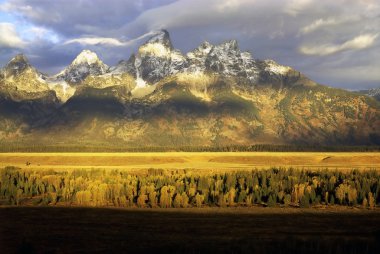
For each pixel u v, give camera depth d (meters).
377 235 100.38
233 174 183.12
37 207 135.25
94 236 100.06
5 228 107.44
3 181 168.38
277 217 121.88
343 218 120.94
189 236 99.75
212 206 138.38
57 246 92.62
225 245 91.69
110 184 151.38
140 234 101.56
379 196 149.00
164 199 137.25
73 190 149.50
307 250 86.94
